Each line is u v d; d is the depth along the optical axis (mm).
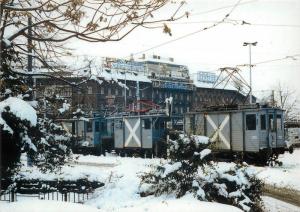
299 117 54719
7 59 10219
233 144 25250
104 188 12820
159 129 31781
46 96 12820
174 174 10812
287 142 25453
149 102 35781
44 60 9555
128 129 33875
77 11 7145
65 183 12148
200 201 10008
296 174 18266
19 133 9891
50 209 8953
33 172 13516
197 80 96312
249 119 24469
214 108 26953
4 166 10844
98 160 29516
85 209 9188
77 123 36281
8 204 9508
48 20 7527
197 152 10797
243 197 10469
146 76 83875
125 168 14609
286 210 11594
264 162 23703
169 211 9156
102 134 36250
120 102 73250
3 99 10430
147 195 11797
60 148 13945
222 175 10656
